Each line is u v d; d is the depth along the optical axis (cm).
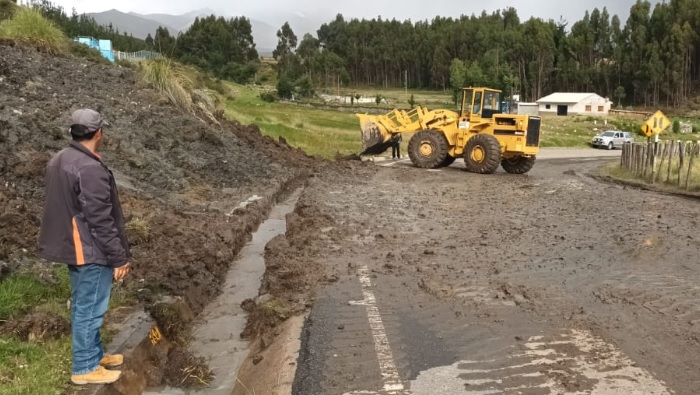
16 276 522
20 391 367
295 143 2427
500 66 9675
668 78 10431
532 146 2012
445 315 560
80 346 390
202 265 683
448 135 2081
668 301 601
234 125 1778
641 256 786
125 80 1396
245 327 562
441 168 2145
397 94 11106
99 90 1255
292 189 1398
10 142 804
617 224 1016
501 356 468
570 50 11838
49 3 4519
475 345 489
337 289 638
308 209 1078
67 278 545
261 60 15725
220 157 1287
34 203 687
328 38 16262
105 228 375
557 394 405
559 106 9062
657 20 11650
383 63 13162
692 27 11081
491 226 991
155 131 1194
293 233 895
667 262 758
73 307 389
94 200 369
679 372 441
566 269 722
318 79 11950
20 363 404
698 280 677
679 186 1616
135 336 475
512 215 1106
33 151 819
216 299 638
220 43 11712
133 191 907
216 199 1062
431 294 623
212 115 1622
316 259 757
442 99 10031
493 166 1955
